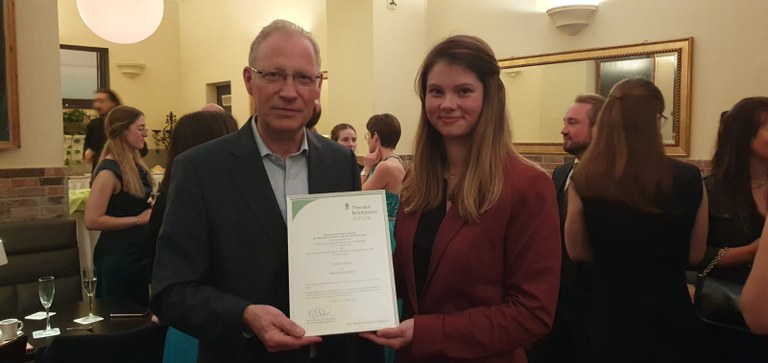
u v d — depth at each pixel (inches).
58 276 123.4
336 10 216.1
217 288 50.9
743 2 149.3
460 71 52.4
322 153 56.8
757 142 69.6
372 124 145.3
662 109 67.5
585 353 66.8
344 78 214.8
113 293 123.4
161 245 50.4
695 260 71.4
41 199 133.1
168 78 329.4
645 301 63.6
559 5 178.1
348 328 47.9
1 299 114.9
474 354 49.1
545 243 50.0
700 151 158.4
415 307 54.6
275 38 51.0
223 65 304.8
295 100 51.0
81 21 296.5
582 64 178.7
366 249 49.9
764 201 70.3
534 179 51.2
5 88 124.8
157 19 221.3
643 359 63.3
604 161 65.1
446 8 213.8
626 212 63.3
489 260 51.4
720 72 153.9
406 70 214.2
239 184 51.4
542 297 49.1
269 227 51.0
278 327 45.3
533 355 75.4
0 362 62.6
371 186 134.5
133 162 127.7
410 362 54.5
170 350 68.7
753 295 41.5
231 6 297.1
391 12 208.2
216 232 50.6
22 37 128.7
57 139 135.2
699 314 64.4
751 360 63.3
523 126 193.0
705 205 67.2
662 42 161.8
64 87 293.0
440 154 57.8
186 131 79.5
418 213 56.9
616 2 171.5
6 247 117.8
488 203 50.9
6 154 128.2
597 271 66.6
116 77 309.7
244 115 293.9
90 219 120.4
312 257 49.3
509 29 196.1
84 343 64.2
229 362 51.6
